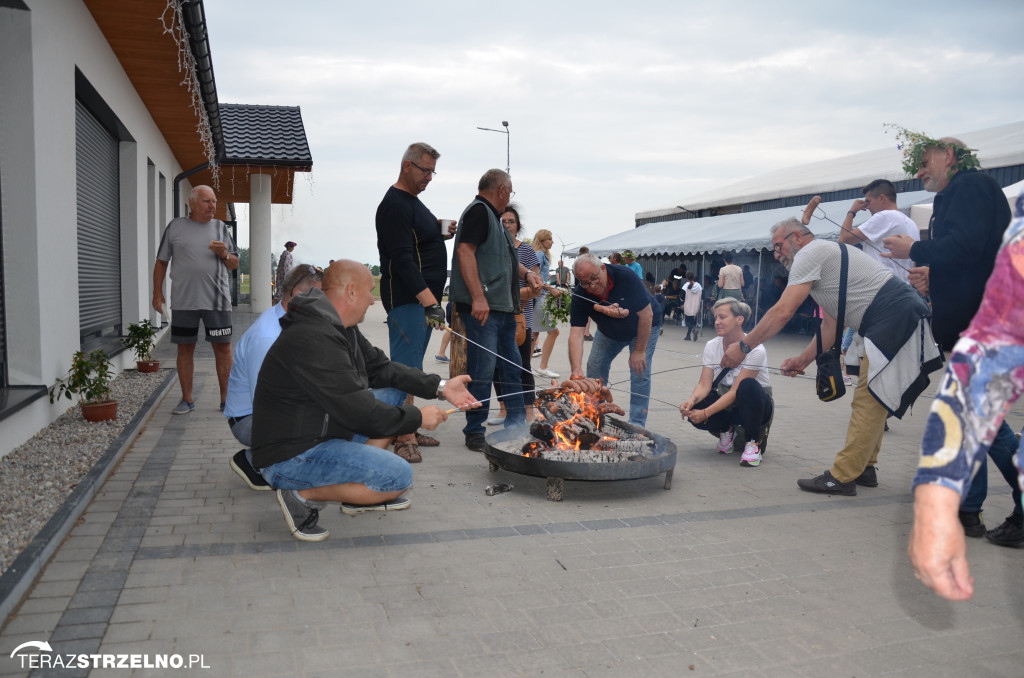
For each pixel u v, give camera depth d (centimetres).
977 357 145
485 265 577
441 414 390
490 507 454
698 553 383
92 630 282
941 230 454
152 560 352
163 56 864
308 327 361
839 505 471
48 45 582
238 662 263
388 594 324
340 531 403
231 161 1681
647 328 608
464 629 294
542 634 292
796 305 484
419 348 575
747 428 564
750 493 496
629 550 386
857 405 483
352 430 372
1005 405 144
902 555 385
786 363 534
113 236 965
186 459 534
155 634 282
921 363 452
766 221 1585
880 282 464
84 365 590
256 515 421
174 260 684
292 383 368
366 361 425
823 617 312
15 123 543
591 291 593
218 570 344
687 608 318
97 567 340
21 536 353
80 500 409
